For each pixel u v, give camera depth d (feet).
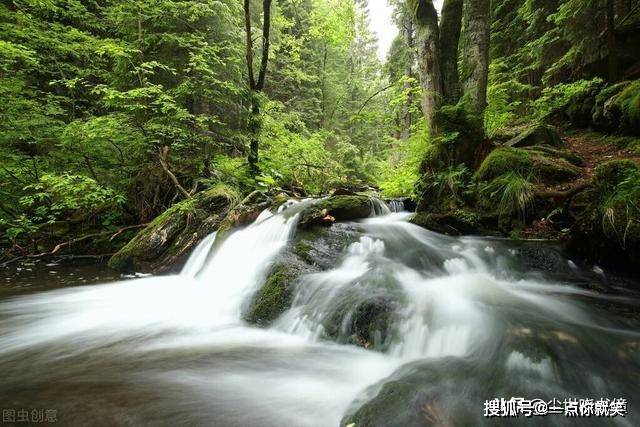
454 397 8.43
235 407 9.40
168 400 9.62
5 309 17.38
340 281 15.72
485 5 24.63
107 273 24.43
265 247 21.30
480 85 24.59
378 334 12.48
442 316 12.26
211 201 27.71
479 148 23.17
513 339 10.44
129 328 15.19
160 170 31.89
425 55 25.11
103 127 28.32
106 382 10.58
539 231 18.90
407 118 53.31
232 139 38.37
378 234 20.42
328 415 9.14
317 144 43.52
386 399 8.34
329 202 23.58
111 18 34.12
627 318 11.71
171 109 33.06
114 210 30.94
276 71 63.72
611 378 8.86
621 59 32.42
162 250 25.13
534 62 42.14
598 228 15.37
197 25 39.06
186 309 17.56
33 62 29.09
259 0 52.90
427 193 23.07
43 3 31.19
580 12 32.58
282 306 15.75
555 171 20.70
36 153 32.01
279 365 11.71
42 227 29.14
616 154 24.26
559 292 14.17
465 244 19.03
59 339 13.99
